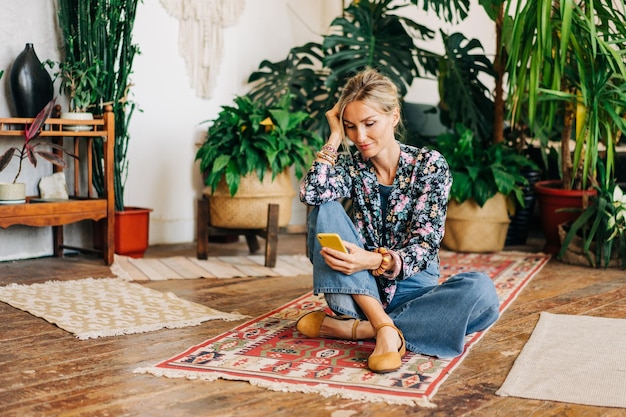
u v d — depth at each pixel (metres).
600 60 3.66
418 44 5.54
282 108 3.81
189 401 1.88
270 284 3.34
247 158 3.63
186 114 4.36
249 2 4.58
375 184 2.27
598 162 3.85
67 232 3.94
